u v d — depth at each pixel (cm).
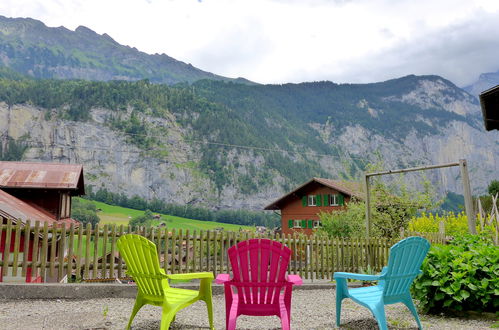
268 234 980
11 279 1176
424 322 538
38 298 678
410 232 1188
